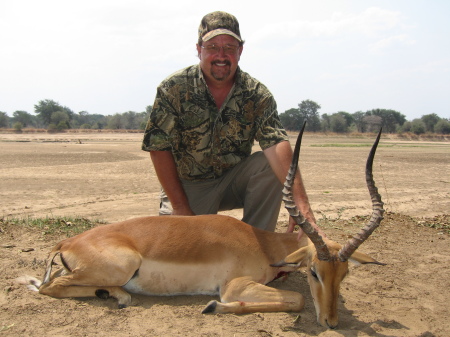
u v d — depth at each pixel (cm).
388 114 3812
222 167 211
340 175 593
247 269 165
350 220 304
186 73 199
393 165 771
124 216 315
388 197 426
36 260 196
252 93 200
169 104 197
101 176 537
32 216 305
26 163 678
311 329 145
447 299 178
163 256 161
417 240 258
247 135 206
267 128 197
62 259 163
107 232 165
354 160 847
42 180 491
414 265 217
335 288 145
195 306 159
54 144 1309
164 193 221
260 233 177
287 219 311
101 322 144
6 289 163
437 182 549
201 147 206
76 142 1483
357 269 210
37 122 4497
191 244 163
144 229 167
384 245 247
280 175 189
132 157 834
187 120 200
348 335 142
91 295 160
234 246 166
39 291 161
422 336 144
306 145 1492
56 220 266
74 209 338
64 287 159
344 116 3775
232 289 160
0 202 358
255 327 145
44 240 226
